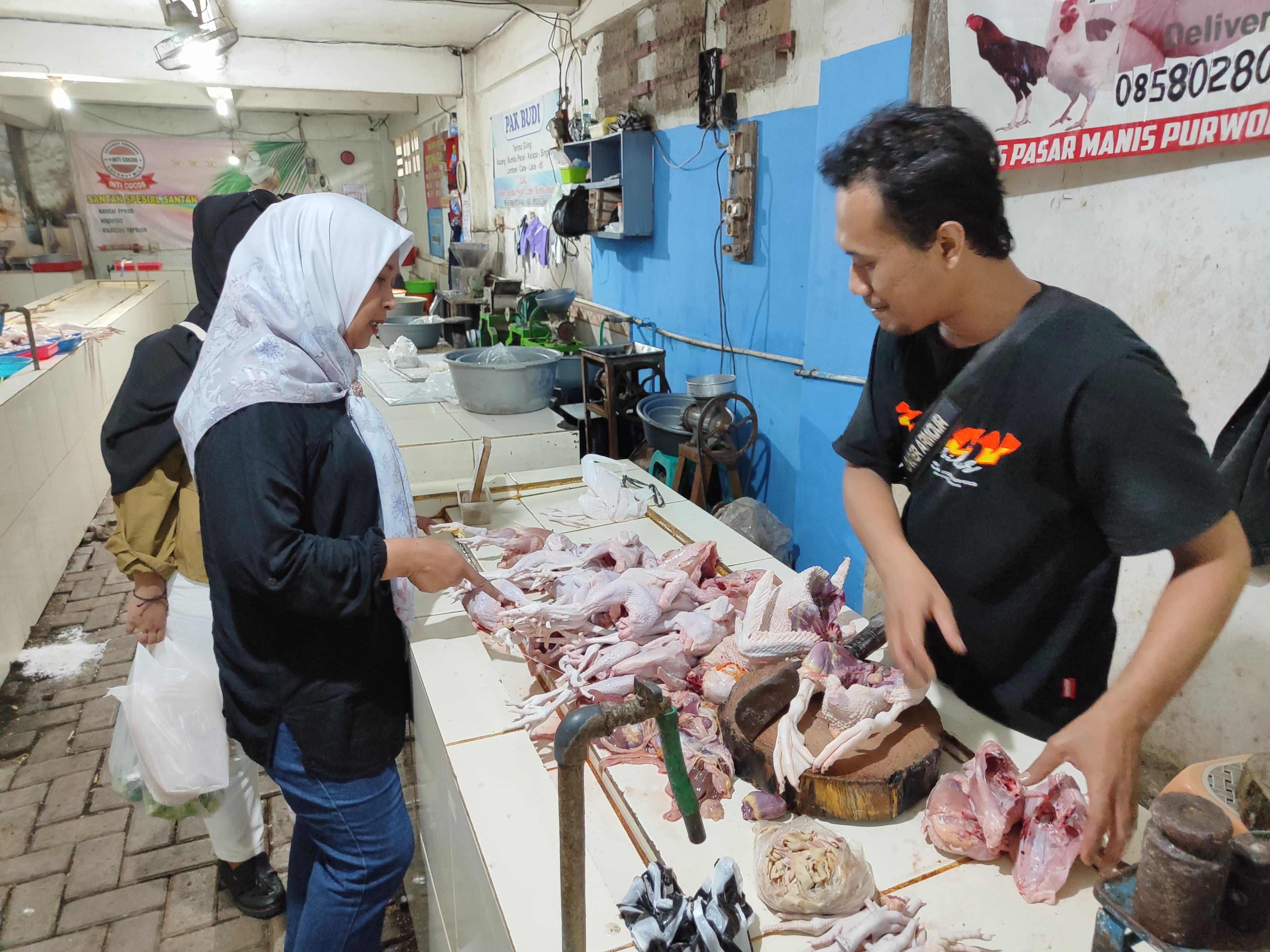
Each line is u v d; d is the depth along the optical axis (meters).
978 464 1.12
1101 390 0.96
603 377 4.18
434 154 9.06
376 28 6.20
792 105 3.29
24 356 4.36
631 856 1.14
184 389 1.59
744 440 3.93
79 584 4.17
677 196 4.23
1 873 2.32
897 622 1.12
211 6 5.23
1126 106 1.82
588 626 1.58
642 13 4.36
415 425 3.13
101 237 10.31
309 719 1.35
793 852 1.02
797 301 3.44
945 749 1.26
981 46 2.12
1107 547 1.09
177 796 1.83
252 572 1.18
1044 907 1.01
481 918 1.16
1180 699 1.95
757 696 1.27
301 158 11.08
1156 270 1.90
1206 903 0.72
